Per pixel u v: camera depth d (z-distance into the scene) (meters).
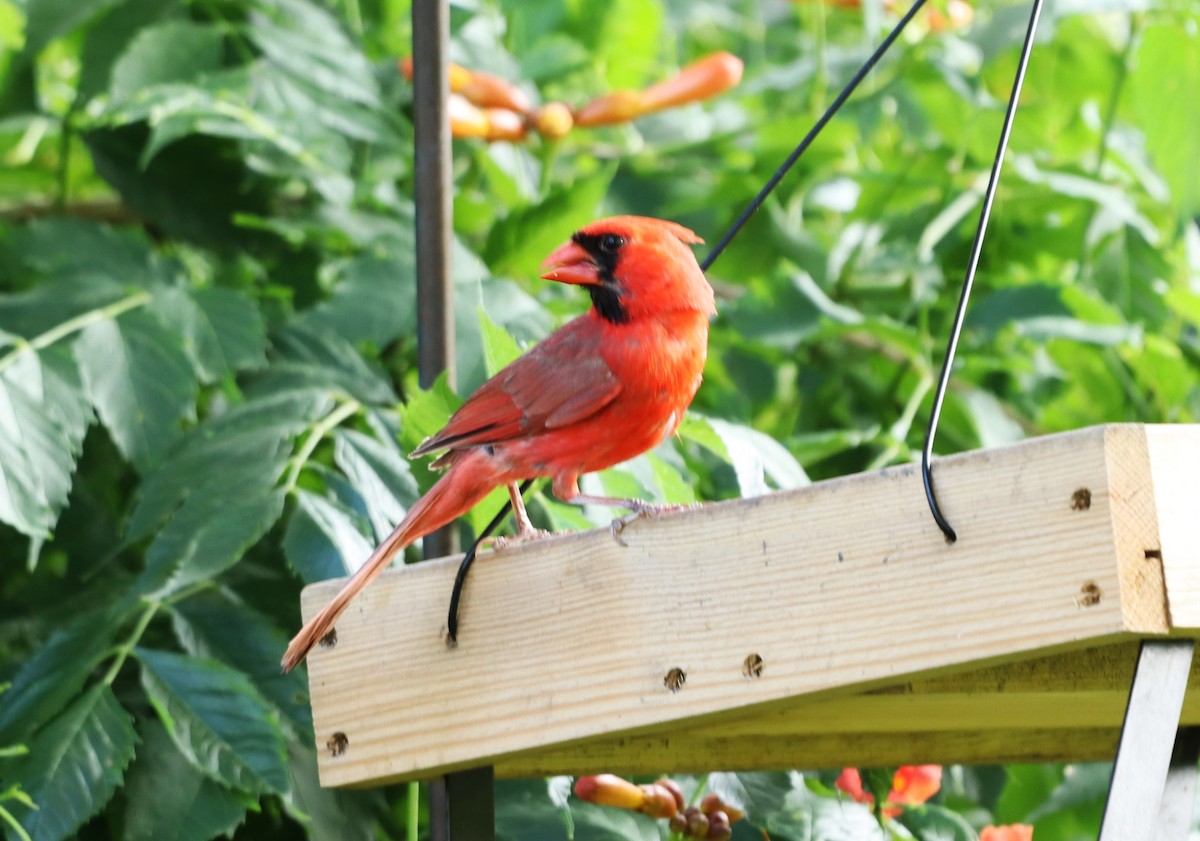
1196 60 9.16
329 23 9.04
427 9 6.85
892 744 6.80
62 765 6.16
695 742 6.46
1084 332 8.69
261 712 6.31
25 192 9.48
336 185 8.45
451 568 5.48
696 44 12.57
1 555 8.07
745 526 4.93
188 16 8.88
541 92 10.26
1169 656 4.34
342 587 5.64
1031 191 9.93
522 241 8.34
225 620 6.96
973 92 9.69
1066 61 10.36
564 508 6.79
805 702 4.85
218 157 8.84
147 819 6.46
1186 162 9.29
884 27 10.27
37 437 6.79
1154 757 4.28
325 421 7.06
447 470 6.02
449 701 5.39
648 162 10.09
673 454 7.28
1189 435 4.32
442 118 6.84
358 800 6.93
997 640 4.43
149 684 6.35
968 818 8.72
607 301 5.65
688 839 6.82
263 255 8.80
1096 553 4.27
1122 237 9.92
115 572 8.15
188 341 7.34
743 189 9.96
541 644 5.26
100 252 7.89
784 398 10.09
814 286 9.18
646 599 5.07
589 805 7.07
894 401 9.70
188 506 6.64
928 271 9.71
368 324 7.76
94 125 8.41
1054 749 6.93
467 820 5.76
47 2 8.52
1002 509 4.46
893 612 4.62
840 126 10.02
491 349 6.60
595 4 10.31
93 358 7.16
